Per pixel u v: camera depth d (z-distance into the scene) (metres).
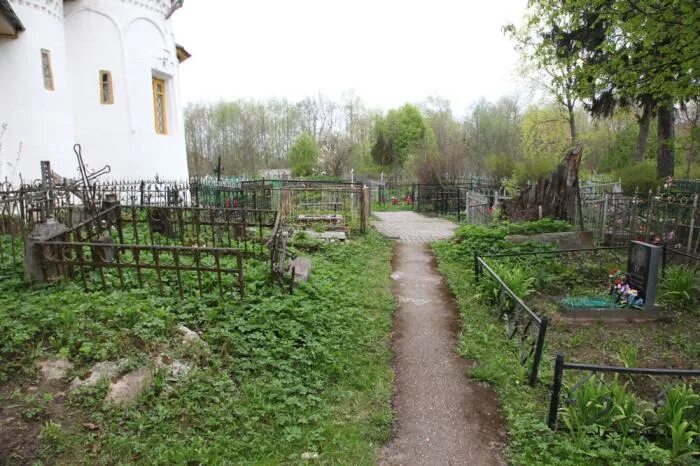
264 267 7.38
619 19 9.18
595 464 3.91
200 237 9.80
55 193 8.84
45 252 5.85
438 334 6.80
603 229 12.51
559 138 29.78
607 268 9.56
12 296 5.42
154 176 18.69
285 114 59.53
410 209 26.31
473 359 5.98
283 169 51.12
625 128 30.70
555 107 29.25
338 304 7.11
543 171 22.02
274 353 5.10
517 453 4.12
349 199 15.27
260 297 6.12
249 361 4.89
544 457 4.02
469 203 18.47
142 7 18.05
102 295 5.55
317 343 5.52
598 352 6.26
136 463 3.48
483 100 47.06
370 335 6.43
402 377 5.50
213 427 3.98
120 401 3.98
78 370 4.21
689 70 9.09
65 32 16.72
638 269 7.68
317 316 6.22
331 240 11.88
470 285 8.97
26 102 13.77
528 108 31.56
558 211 14.26
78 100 17.08
